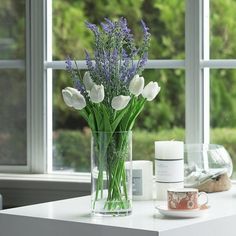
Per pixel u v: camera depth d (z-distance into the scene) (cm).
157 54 468
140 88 273
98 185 278
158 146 317
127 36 281
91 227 264
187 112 390
